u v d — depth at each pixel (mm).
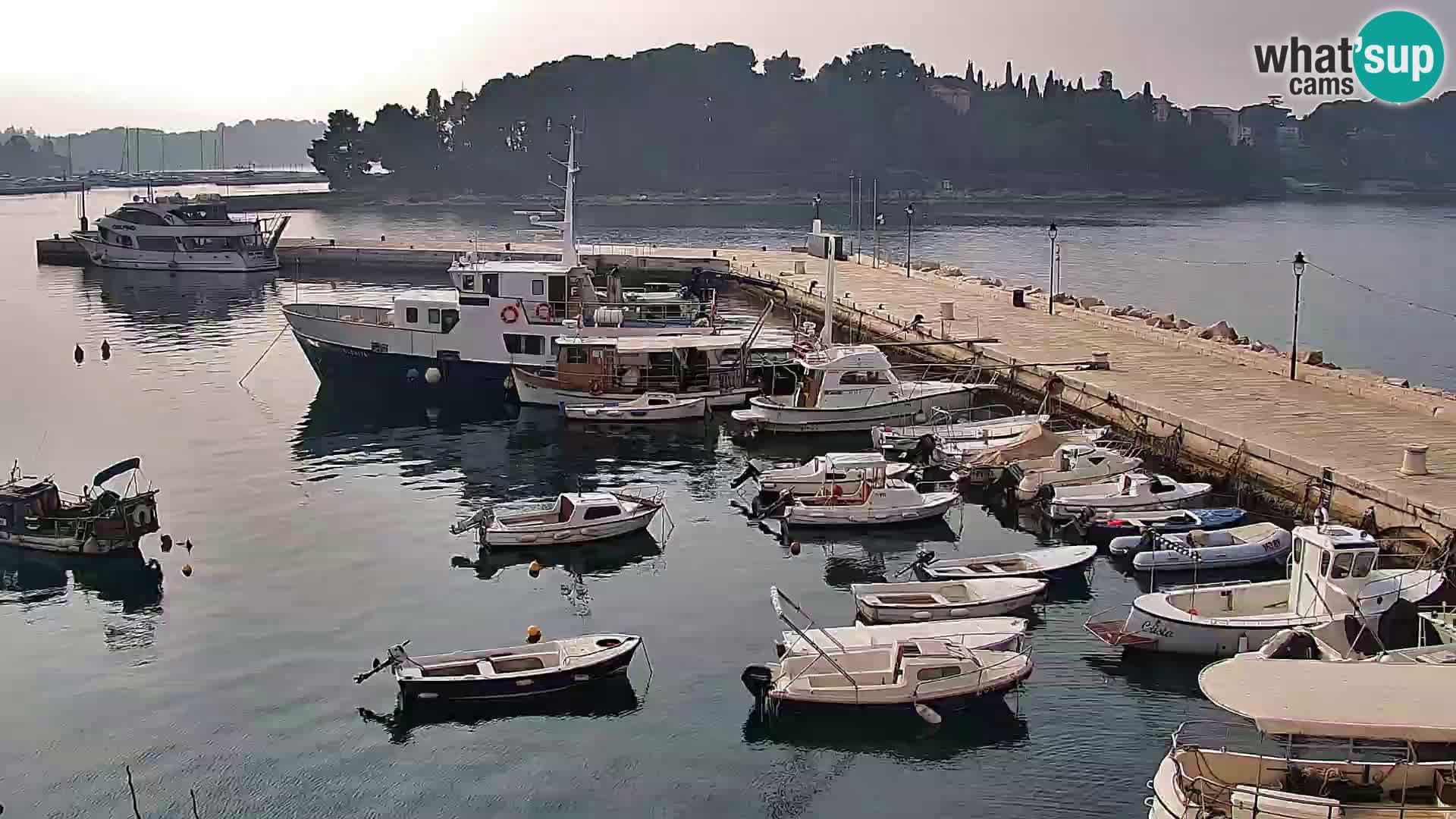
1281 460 46969
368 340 71000
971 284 100750
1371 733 24812
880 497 47469
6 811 29641
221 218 136750
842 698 32750
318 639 38219
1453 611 35688
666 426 63844
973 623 36406
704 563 44406
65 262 141625
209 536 47312
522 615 39938
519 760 31469
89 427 64000
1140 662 35906
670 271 120750
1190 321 108375
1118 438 55438
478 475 55594
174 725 33281
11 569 43875
